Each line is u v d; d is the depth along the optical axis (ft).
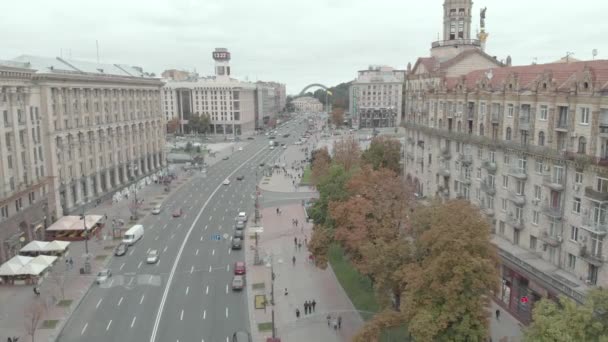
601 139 152.15
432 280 137.80
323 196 257.34
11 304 207.10
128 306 207.51
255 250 262.67
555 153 173.27
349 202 205.77
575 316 107.34
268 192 442.09
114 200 387.96
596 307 109.60
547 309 114.83
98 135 388.57
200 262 261.44
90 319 195.21
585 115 159.43
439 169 277.03
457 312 133.39
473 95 235.61
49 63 356.38
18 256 233.14
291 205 391.45
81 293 219.82
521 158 197.47
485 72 246.06
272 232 315.99
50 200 315.58
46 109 311.27
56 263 257.14
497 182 215.51
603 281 153.99
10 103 268.00
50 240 298.35
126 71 481.46
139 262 260.83
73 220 303.07
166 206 387.96
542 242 185.68
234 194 434.71
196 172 545.85
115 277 239.09
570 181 168.66
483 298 138.00
